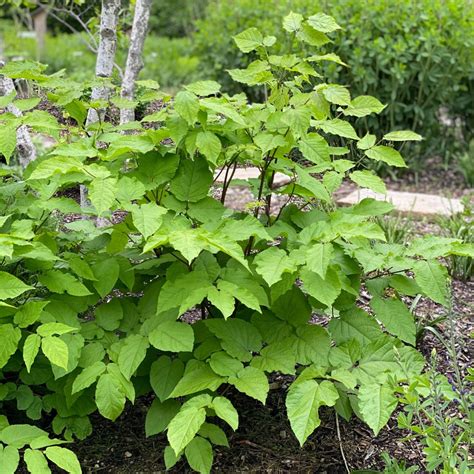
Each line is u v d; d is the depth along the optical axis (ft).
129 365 8.55
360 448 9.88
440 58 23.40
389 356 8.88
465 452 8.53
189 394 9.28
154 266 9.80
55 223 11.46
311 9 25.53
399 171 24.75
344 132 8.97
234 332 9.09
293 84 9.55
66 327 8.27
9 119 9.02
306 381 8.27
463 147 26.18
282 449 9.86
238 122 8.31
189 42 41.04
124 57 35.14
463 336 12.39
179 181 9.07
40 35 41.63
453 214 17.89
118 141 8.79
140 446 9.95
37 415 9.20
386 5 24.26
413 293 9.29
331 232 8.50
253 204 9.31
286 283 8.77
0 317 8.95
